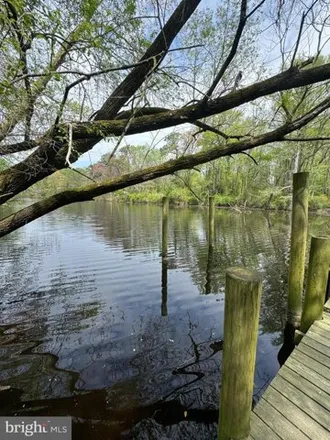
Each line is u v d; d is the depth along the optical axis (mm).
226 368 1319
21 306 4133
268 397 1757
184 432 1961
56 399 2252
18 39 1403
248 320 1234
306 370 1999
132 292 4719
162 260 6723
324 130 6875
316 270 2676
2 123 1588
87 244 8578
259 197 18250
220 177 21422
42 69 1618
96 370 2617
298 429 1484
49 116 1705
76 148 2025
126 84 1987
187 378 2512
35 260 6723
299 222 3248
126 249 7918
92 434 1952
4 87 1374
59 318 3742
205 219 14922
